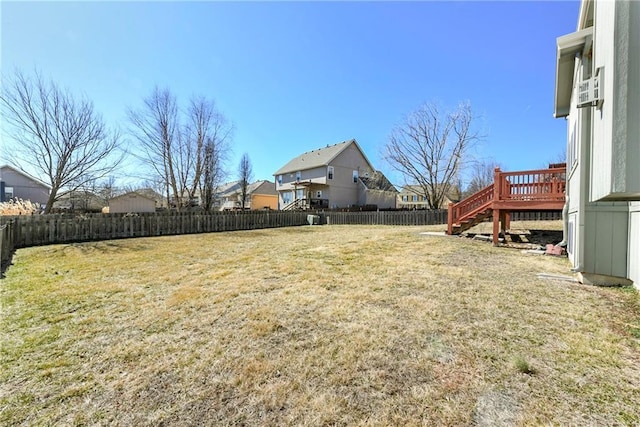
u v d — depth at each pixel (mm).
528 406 1654
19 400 1780
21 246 8266
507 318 2893
